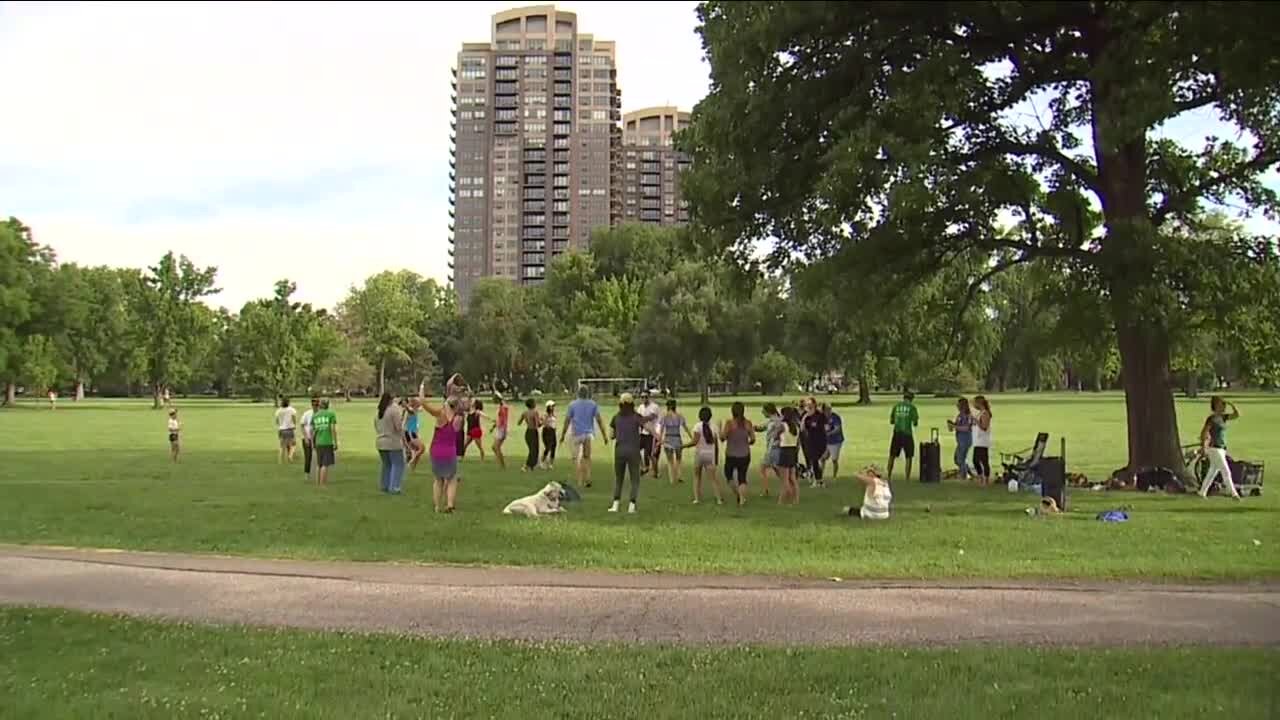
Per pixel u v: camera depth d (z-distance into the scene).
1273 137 17.94
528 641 7.69
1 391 96.56
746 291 22.19
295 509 16.34
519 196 196.38
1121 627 8.16
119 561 11.38
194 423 51.31
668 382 82.06
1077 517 15.24
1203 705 5.89
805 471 22.67
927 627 8.17
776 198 19.41
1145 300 16.97
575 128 196.12
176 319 87.00
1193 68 16.42
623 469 16.28
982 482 21.17
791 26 16.92
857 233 19.31
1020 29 18.23
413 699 6.12
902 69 17.67
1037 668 6.75
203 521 14.74
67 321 84.88
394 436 19.22
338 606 9.05
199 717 5.74
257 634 7.86
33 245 85.50
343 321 114.88
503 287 109.25
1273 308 19.52
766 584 10.02
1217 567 10.77
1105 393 115.31
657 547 12.44
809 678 6.53
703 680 6.50
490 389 107.62
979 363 54.66
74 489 19.50
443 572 10.72
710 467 17.67
